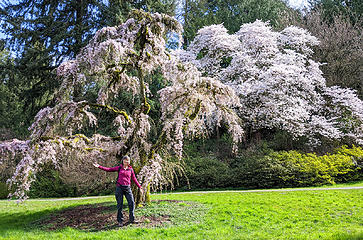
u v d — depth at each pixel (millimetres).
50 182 14172
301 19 23250
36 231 6254
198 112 7812
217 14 24047
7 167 8141
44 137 7121
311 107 15570
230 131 8680
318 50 20141
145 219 6441
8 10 16750
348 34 20203
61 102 7906
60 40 15656
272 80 14539
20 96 16453
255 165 13680
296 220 6406
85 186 13062
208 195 10367
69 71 7566
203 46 17641
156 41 7953
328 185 12180
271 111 14875
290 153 14375
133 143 7750
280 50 18156
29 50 15594
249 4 23844
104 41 7504
